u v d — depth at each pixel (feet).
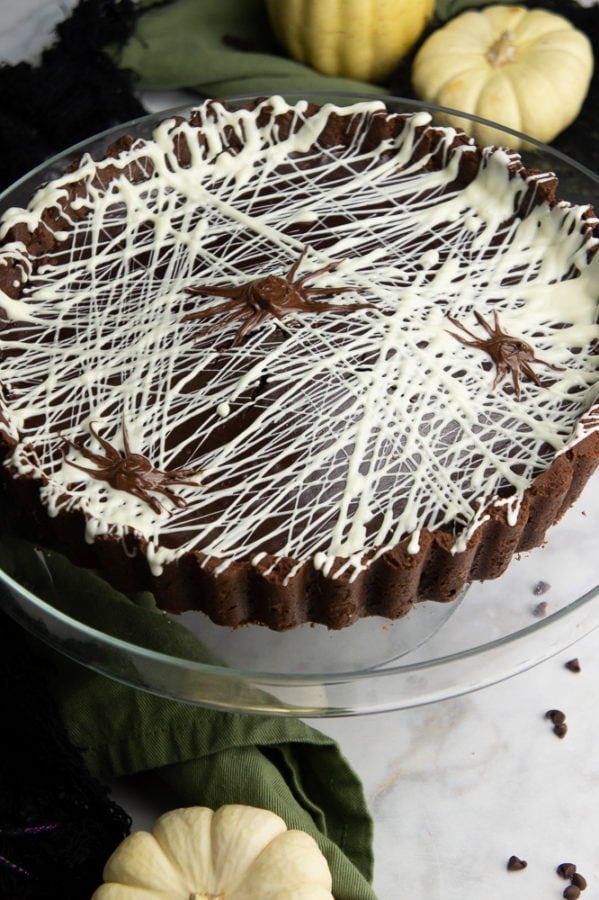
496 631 2.90
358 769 2.97
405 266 2.94
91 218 3.02
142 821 2.92
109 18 3.58
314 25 3.53
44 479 2.73
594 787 2.95
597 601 2.77
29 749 2.85
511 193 3.00
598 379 2.82
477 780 2.96
